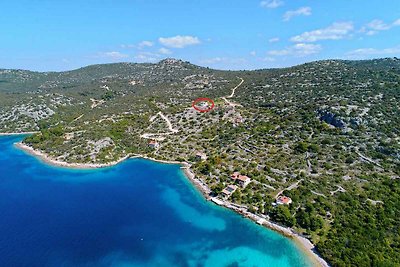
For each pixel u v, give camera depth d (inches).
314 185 5231.3
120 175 6860.2
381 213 4485.7
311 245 4148.6
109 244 4333.2
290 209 4790.8
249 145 6963.6
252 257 4040.4
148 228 4753.9
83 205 5506.9
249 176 5762.8
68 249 4205.2
